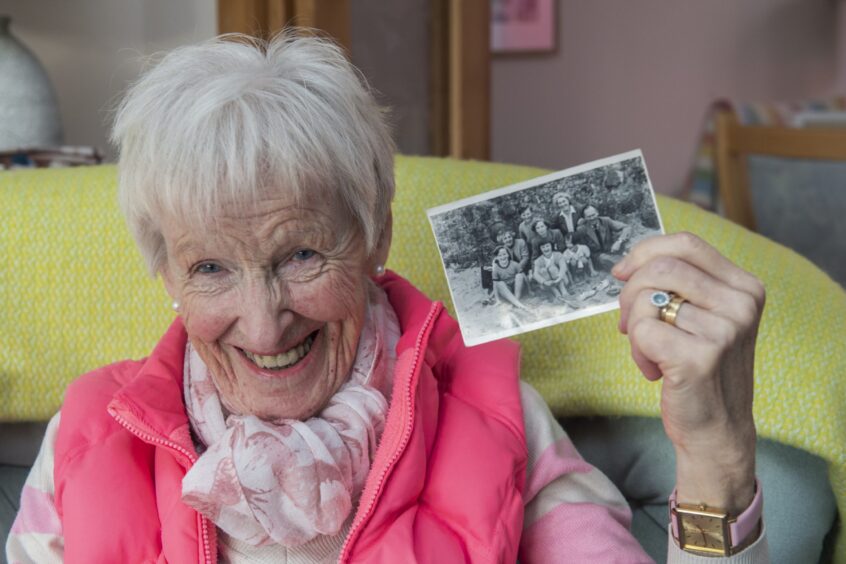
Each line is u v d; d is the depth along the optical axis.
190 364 1.04
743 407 0.84
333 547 1.00
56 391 1.34
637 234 0.89
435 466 1.03
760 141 3.29
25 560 1.06
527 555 1.05
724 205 3.46
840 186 3.10
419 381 1.05
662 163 5.44
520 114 5.03
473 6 2.69
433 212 0.94
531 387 1.14
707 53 5.41
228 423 1.00
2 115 2.09
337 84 0.93
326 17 2.26
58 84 2.51
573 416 1.28
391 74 2.56
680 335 0.79
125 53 2.44
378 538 0.97
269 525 0.94
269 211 0.89
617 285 0.90
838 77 5.74
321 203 0.92
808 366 1.11
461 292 0.93
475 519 0.98
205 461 0.94
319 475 0.95
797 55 5.62
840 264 3.17
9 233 1.35
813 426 1.08
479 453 1.02
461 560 0.97
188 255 0.92
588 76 5.18
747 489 0.86
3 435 1.41
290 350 0.98
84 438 1.05
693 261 0.82
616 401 1.22
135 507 1.01
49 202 1.37
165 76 0.92
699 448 0.84
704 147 4.62
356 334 1.00
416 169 1.38
